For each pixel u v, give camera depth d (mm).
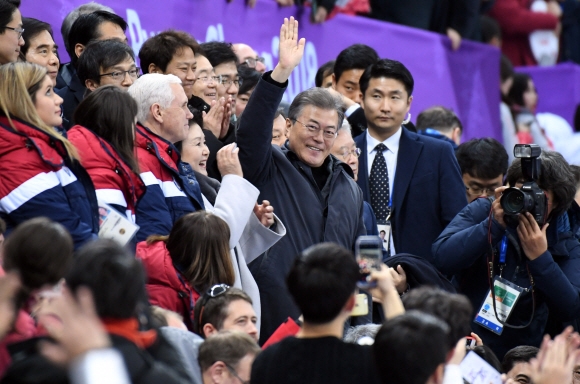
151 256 14461
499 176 21078
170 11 22344
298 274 10500
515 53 36406
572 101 35906
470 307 11219
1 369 9977
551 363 11062
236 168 16375
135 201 14734
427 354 9648
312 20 25641
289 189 17391
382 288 11164
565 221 19141
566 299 17969
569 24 37688
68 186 13820
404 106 21047
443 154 20750
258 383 10430
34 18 18969
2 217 13555
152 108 15883
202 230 14500
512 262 18531
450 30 29781
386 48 27703
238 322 13375
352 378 10195
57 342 8758
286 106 21750
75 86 18062
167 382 9523
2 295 9281
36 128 13773
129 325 9555
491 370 13750
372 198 20844
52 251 10617
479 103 30688
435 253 18516
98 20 18703
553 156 18281
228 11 23641
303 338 10461
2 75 13938
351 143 19297
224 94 20328
